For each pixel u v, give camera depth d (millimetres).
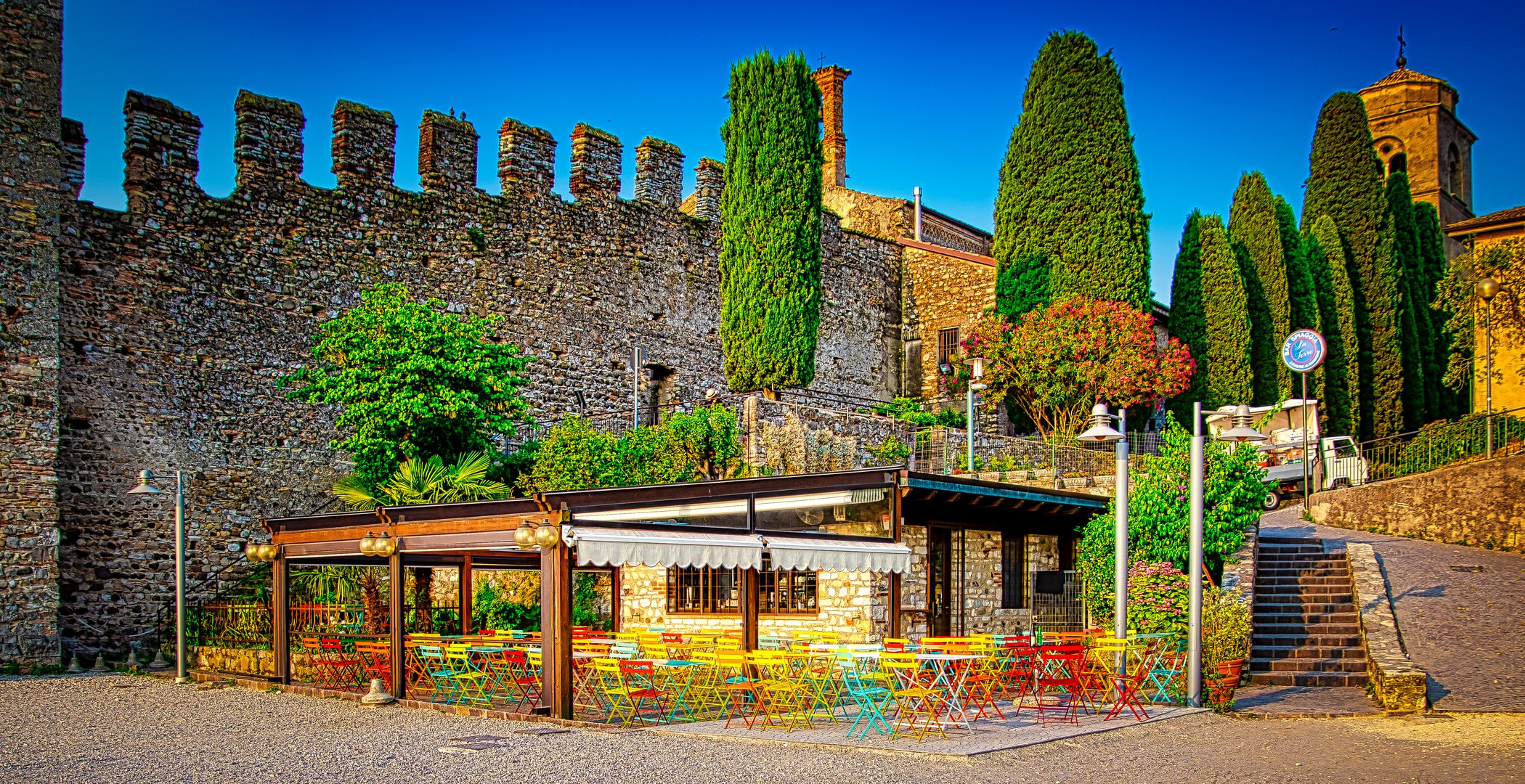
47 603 17953
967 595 17844
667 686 14797
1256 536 20391
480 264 25391
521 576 21172
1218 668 13625
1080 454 25297
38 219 18484
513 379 22000
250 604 19594
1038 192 30719
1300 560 19609
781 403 24391
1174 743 11406
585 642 14281
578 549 11883
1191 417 32875
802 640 15797
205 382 21109
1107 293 29641
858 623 16531
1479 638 16172
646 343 28516
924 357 34281
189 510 20672
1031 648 12836
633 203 28578
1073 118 30422
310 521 15547
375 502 19250
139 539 20062
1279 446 29281
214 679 16562
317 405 22578
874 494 15031
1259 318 35562
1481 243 31750
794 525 16109
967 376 30500
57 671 17781
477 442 20844
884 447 25578
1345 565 19203
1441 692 14125
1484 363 28969
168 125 21031
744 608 15008
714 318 30312
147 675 17344
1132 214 29969
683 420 22797
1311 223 42188
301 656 16469
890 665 12500
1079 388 28500
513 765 10016
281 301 22250
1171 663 14562
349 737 11484
